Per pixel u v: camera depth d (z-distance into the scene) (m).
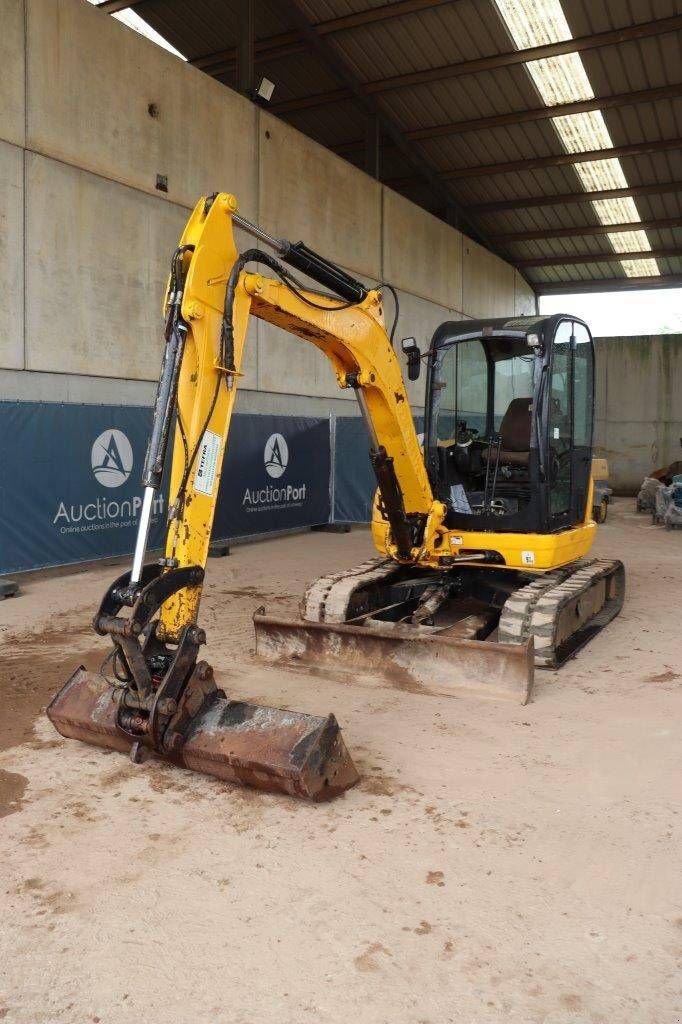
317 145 13.83
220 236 3.91
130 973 2.50
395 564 6.79
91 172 9.55
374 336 5.26
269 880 3.00
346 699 4.93
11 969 2.51
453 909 2.83
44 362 9.09
